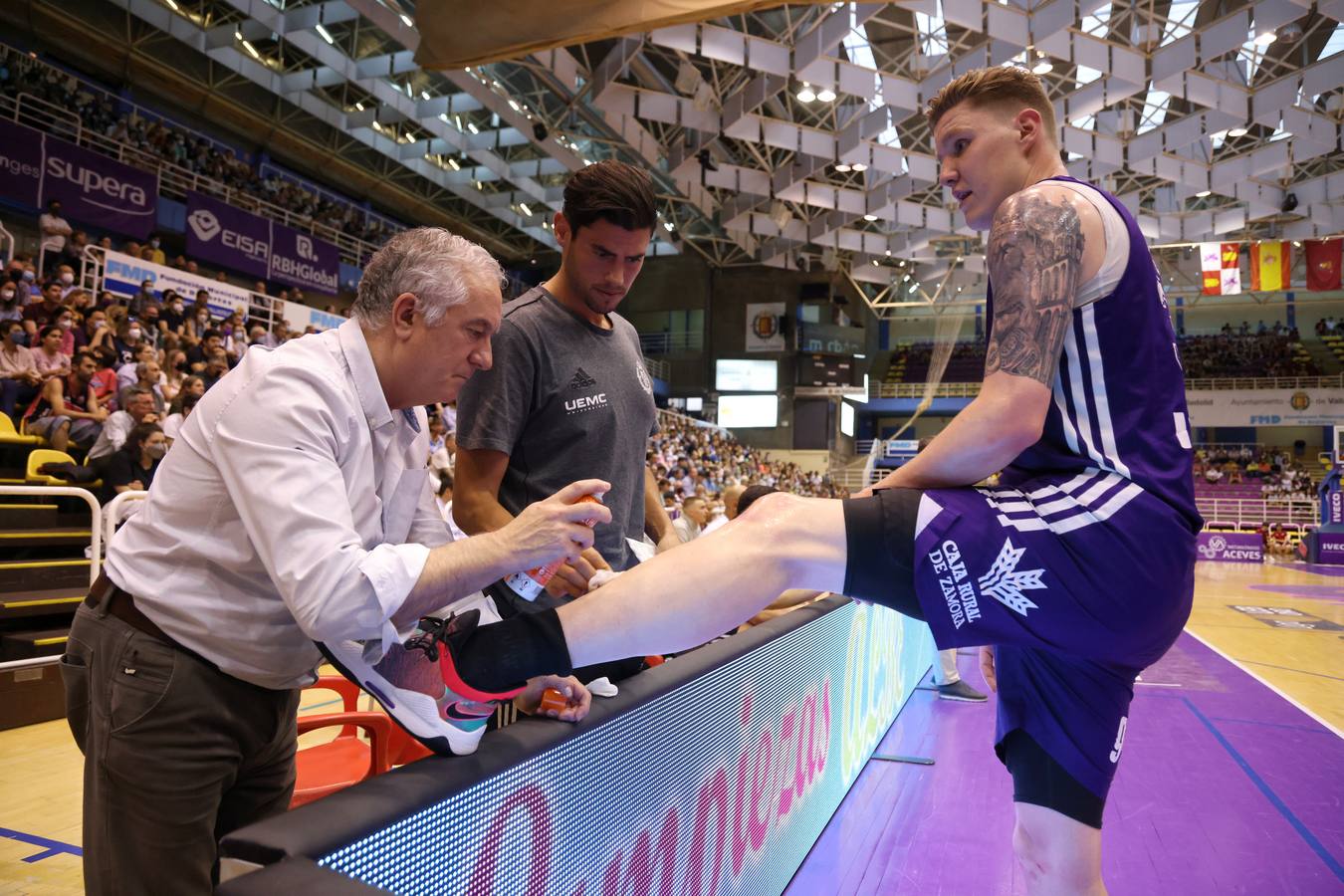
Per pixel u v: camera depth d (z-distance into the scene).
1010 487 1.21
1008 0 10.15
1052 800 1.27
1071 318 1.16
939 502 1.13
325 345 1.10
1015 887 2.12
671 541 1.93
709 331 25.80
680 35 10.70
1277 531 21.58
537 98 14.20
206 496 1.05
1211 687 5.09
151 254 9.65
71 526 4.72
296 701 1.27
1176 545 1.10
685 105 12.89
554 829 1.01
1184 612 1.14
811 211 19.23
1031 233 1.17
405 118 15.41
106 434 5.02
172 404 5.54
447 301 1.09
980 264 19.22
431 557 0.97
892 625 3.83
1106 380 1.17
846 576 1.14
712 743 1.54
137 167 10.91
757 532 1.13
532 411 1.64
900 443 26.61
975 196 1.37
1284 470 25.73
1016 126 1.33
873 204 16.19
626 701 1.20
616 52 11.57
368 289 1.15
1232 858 2.41
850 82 11.45
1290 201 15.95
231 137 16.31
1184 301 28.56
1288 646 6.79
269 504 0.94
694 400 25.50
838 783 2.69
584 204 1.56
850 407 28.75
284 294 13.37
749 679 1.77
